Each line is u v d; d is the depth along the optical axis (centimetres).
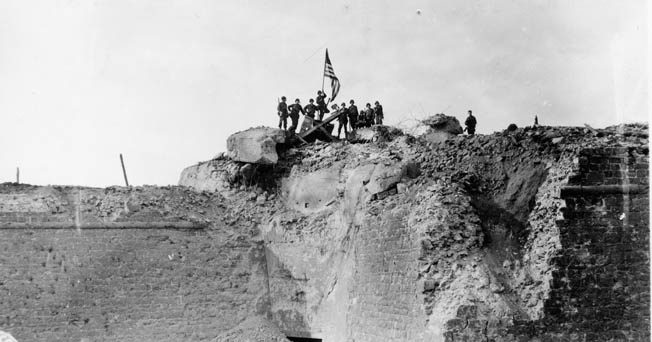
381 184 3675
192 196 4241
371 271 3544
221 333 3866
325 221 4009
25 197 3900
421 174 3784
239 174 4375
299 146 4534
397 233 3428
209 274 3975
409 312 3262
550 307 3103
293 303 3972
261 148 4341
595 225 3189
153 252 3922
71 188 4044
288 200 4288
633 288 3138
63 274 3769
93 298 3772
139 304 3825
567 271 3142
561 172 3347
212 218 4156
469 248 3275
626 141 3341
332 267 3878
